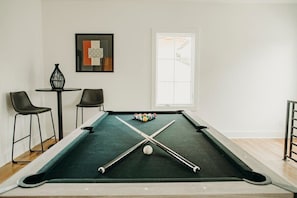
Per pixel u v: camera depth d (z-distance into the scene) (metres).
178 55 4.86
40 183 1.00
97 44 4.51
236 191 0.93
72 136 1.82
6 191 0.93
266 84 4.66
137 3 4.47
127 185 0.98
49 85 4.54
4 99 3.35
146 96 4.64
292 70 4.64
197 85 4.63
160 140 1.84
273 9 4.53
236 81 4.64
